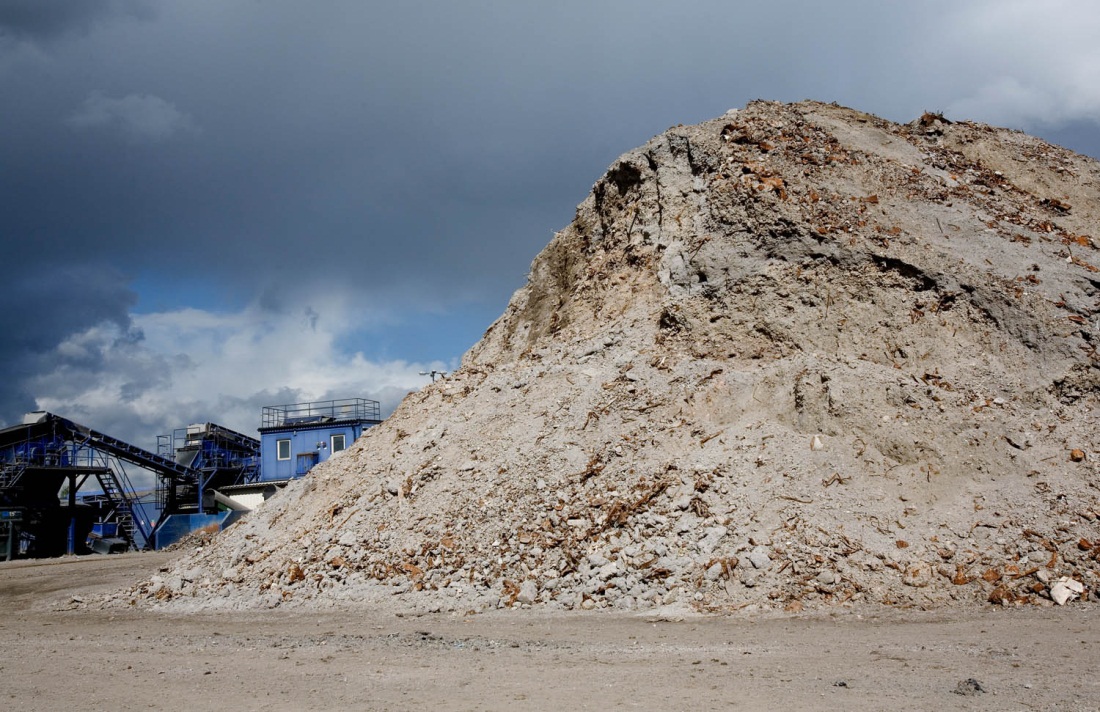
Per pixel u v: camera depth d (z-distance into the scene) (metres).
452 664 10.31
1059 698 7.54
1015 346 19.83
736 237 22.56
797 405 17.95
